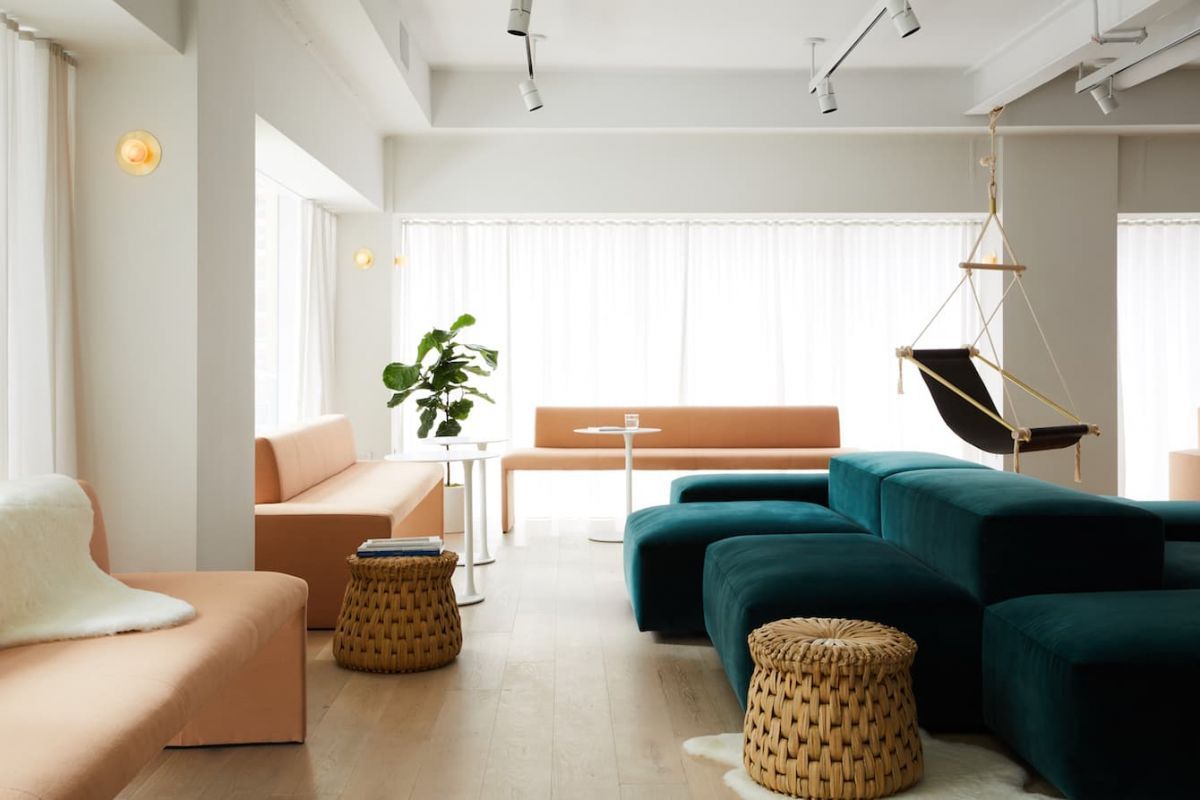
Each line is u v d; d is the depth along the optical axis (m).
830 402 8.11
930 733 2.98
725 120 7.30
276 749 2.88
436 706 3.25
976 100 7.17
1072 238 7.64
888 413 8.12
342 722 3.10
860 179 7.66
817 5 5.86
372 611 3.63
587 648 3.95
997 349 7.75
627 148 7.64
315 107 5.67
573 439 7.67
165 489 3.63
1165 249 8.13
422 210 7.63
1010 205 7.63
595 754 2.83
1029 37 6.35
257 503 4.68
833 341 8.08
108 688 1.97
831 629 2.71
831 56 6.86
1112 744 2.29
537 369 8.05
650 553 4.02
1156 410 8.12
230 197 3.97
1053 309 7.66
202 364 3.68
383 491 5.14
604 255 8.04
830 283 8.10
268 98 4.86
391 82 6.21
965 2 5.79
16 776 1.57
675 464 6.99
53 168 3.46
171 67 3.61
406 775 2.69
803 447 7.68
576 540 6.52
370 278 7.65
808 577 3.10
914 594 2.97
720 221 8.03
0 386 3.25
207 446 3.73
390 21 5.71
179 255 3.61
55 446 3.48
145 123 3.61
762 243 8.02
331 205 7.28
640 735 2.98
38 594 2.42
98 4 3.16
